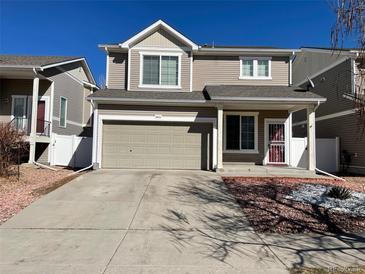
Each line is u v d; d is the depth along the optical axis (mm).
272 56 16594
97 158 14188
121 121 14539
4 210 7281
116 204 8039
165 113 14500
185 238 5797
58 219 6770
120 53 16344
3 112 16750
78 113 21406
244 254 5086
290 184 11055
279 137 16094
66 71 19172
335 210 7773
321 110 18703
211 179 11766
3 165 10805
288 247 5445
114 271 4336
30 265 4492
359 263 4766
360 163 15000
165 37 16047
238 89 15070
